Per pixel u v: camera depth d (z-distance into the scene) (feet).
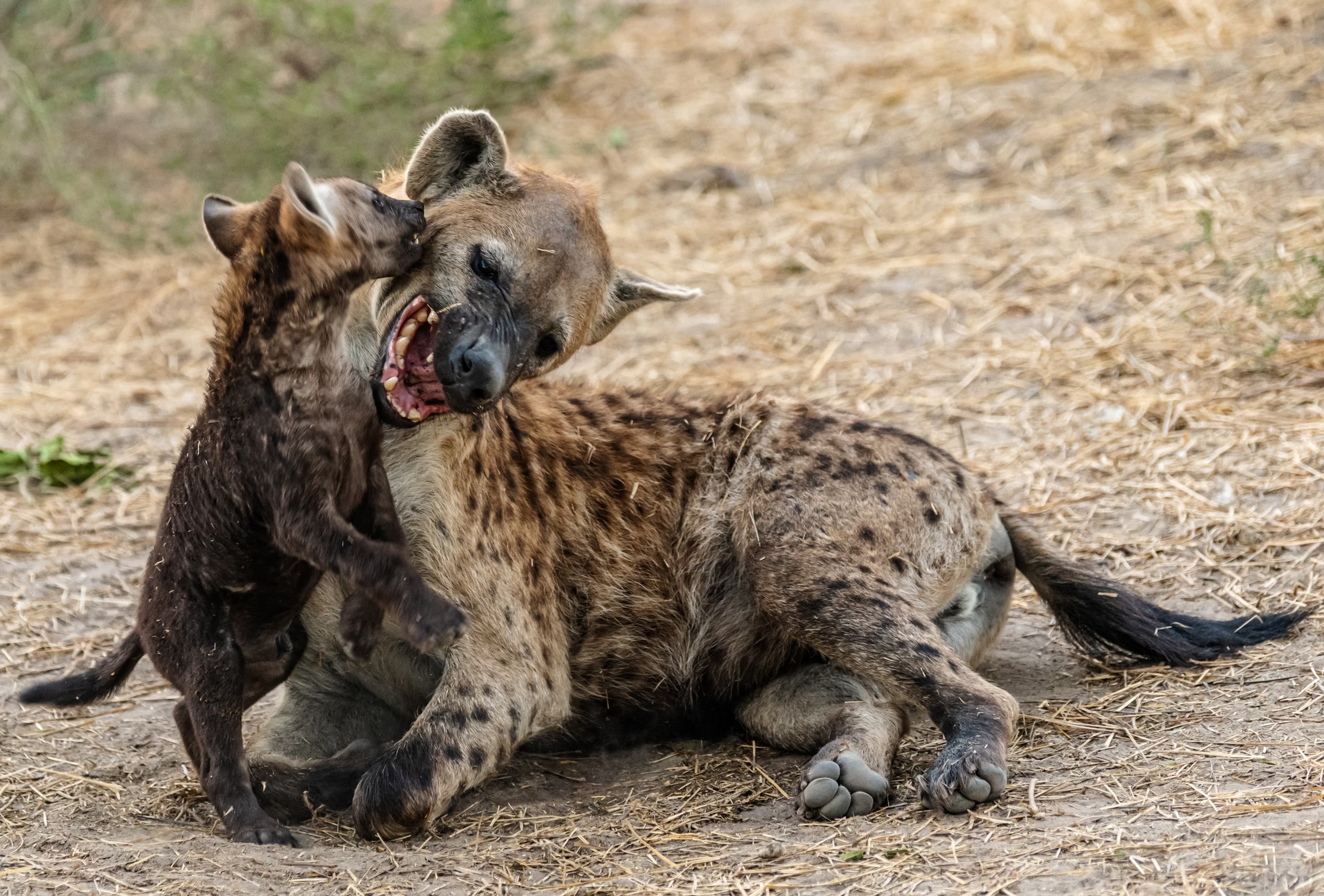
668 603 28.84
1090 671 28.63
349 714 27.48
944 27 72.02
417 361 26.37
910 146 59.57
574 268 27.25
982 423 39.99
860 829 22.16
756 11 80.64
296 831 24.09
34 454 43.32
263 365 22.52
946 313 46.78
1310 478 33.76
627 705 28.84
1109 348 42.22
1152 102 57.11
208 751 23.07
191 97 65.57
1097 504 35.01
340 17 64.64
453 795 24.12
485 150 27.14
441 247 26.43
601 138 66.44
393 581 21.53
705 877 20.90
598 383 31.48
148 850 22.33
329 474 22.39
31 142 68.13
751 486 28.35
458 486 25.90
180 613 23.08
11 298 57.52
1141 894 18.74
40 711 29.40
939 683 24.81
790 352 46.01
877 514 27.37
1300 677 26.04
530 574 27.12
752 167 61.31
